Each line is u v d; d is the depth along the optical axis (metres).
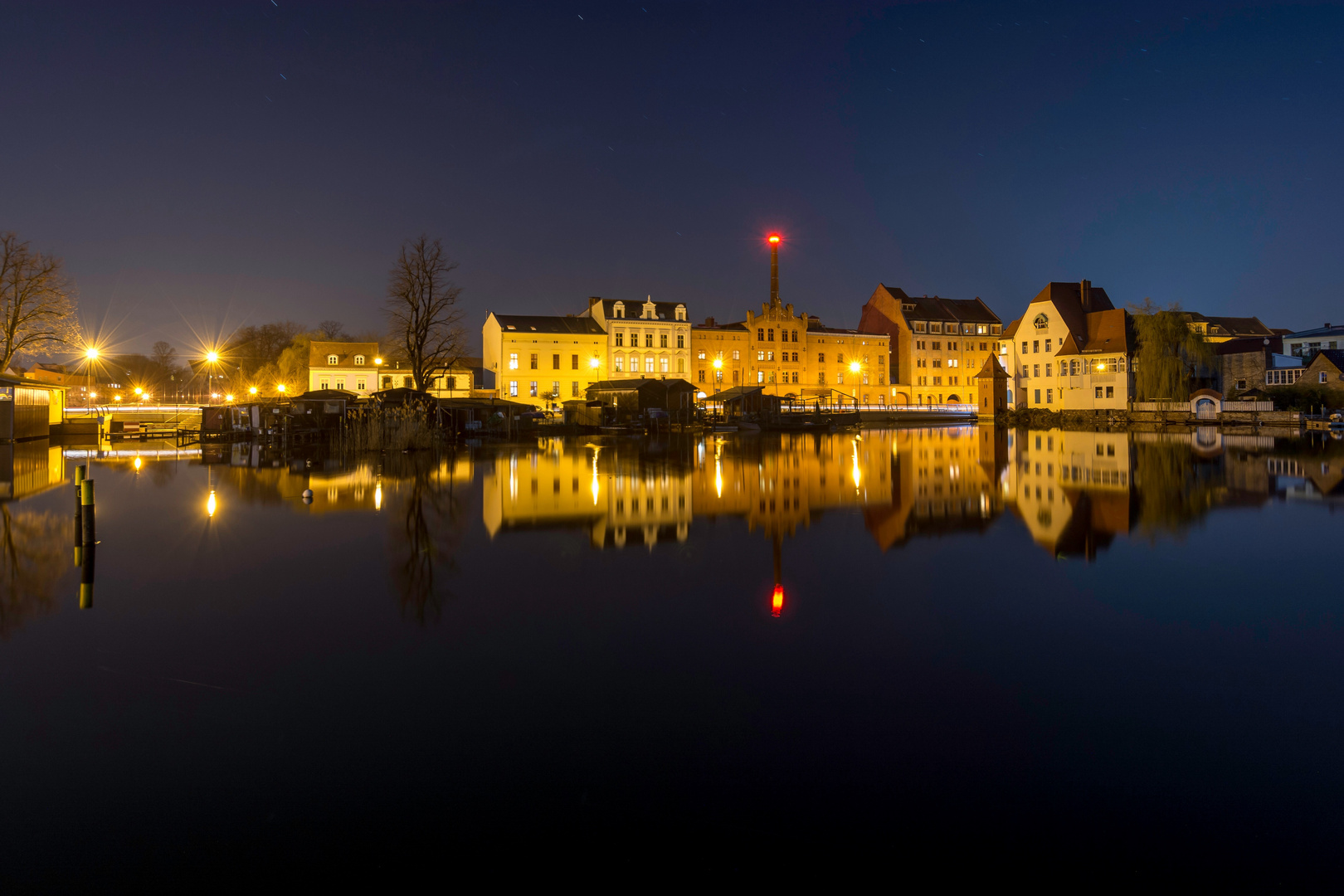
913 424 73.88
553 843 3.85
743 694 5.65
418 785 4.39
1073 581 9.24
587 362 86.25
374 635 7.07
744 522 13.83
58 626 7.37
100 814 4.11
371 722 5.19
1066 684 5.88
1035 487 19.44
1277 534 12.54
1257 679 5.97
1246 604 8.17
